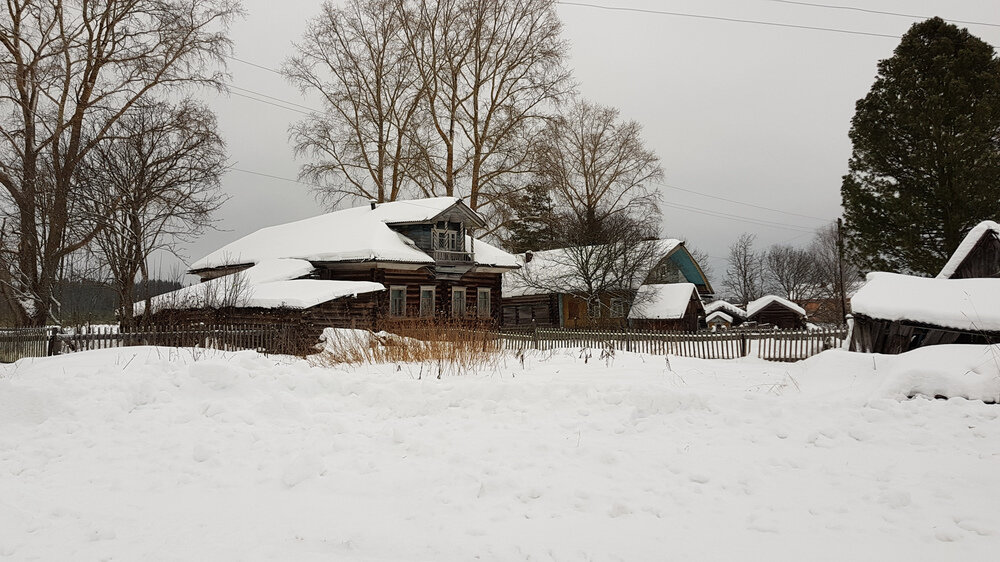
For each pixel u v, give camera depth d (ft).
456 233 122.01
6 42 78.74
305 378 32.35
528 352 58.95
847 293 197.26
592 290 128.77
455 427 26.68
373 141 132.57
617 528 16.61
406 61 127.65
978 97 101.81
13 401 28.27
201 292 78.89
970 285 47.21
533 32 126.11
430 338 50.47
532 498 19.06
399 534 16.71
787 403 26.45
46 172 81.61
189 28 84.12
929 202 102.53
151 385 30.37
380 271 108.78
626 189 158.92
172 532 17.24
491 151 130.21
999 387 25.93
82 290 88.48
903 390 27.40
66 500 19.86
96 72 82.64
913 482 18.58
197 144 84.17
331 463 22.81
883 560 14.12
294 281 86.07
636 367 45.06
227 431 26.35
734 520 16.80
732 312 174.50
